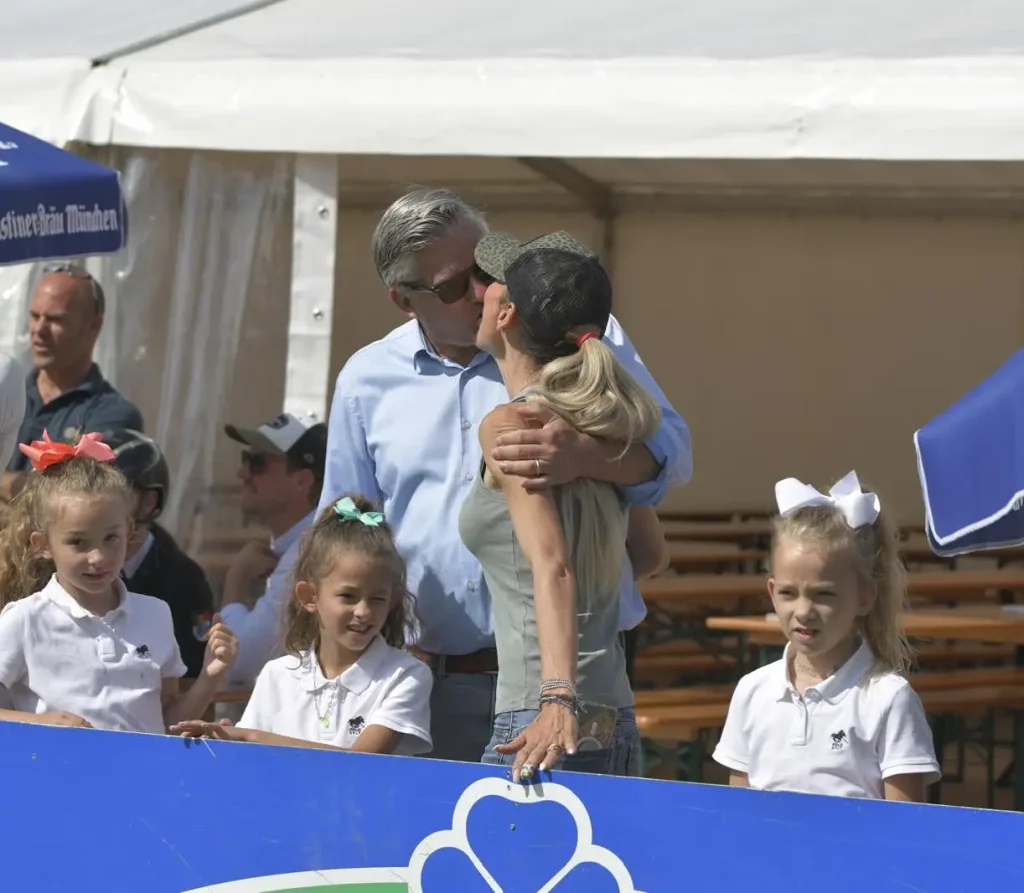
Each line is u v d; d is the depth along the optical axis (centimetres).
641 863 834
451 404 1179
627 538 1096
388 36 1886
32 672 1185
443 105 1770
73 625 1201
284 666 1196
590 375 947
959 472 769
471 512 982
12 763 949
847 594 1073
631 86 1698
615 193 3597
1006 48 1586
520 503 925
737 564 3359
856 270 3759
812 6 1759
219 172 2020
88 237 1557
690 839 828
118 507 1203
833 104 1605
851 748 1070
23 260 1477
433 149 1773
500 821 860
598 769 954
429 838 873
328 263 1970
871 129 1586
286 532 1861
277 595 1691
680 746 2131
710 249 3812
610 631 970
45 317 1878
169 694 1270
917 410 3738
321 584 1150
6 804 949
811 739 1082
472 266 1131
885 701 1068
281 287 2016
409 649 1191
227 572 2012
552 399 942
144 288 2034
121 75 1922
